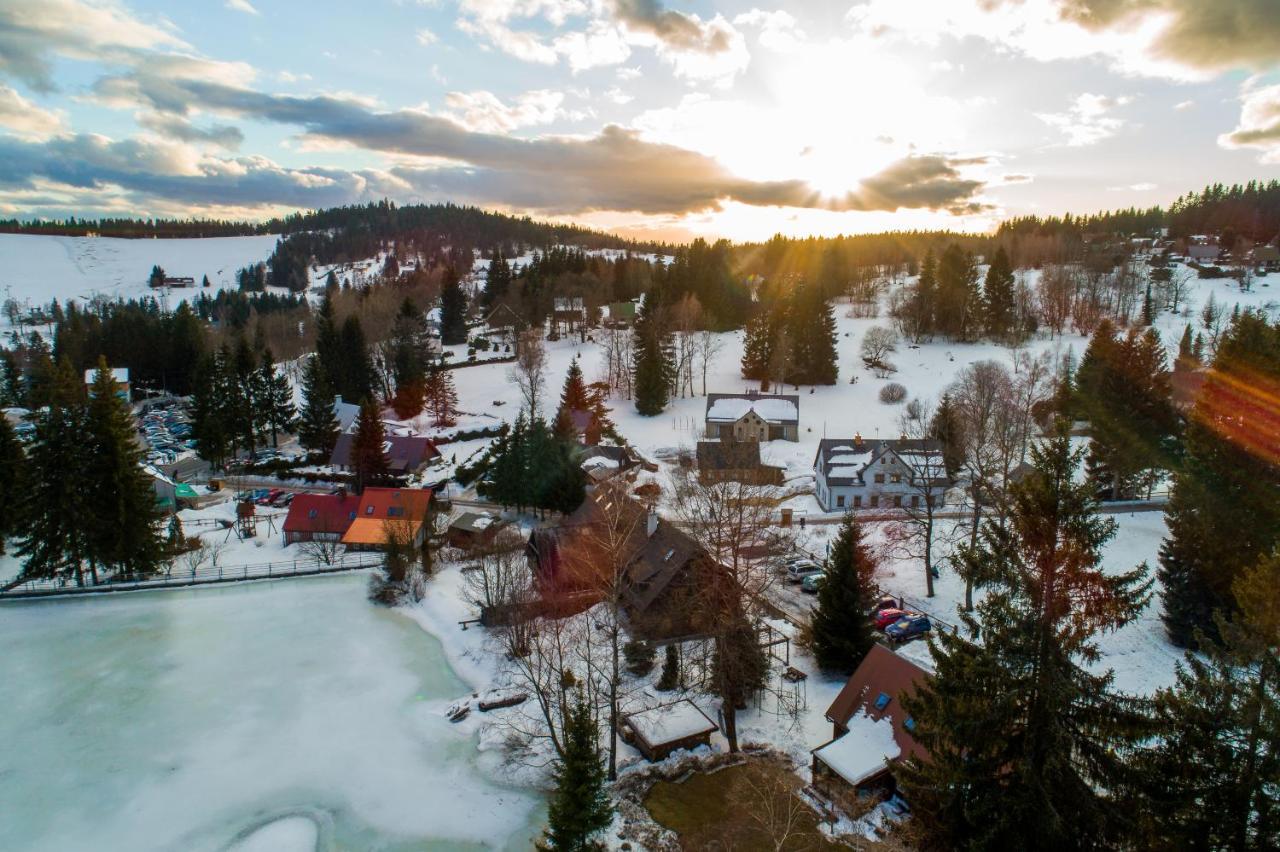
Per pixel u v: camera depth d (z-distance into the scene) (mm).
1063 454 18719
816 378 121562
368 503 71000
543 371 126688
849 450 76438
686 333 125812
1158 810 19750
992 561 19516
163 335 138000
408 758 37656
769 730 36125
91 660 48469
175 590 60281
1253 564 37688
